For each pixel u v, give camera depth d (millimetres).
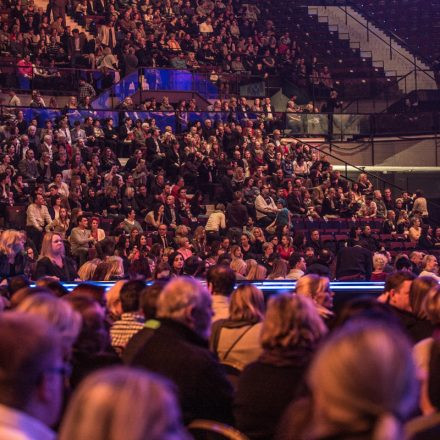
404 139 39094
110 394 2359
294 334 5234
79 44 37969
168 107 34750
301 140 37781
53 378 2994
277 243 23609
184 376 5449
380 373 2447
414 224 28828
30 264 17422
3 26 38125
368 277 17969
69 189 26984
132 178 27547
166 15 44094
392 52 46719
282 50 44312
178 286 5824
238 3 47906
